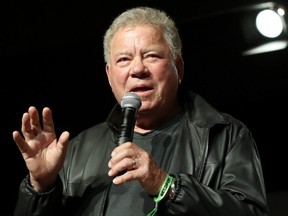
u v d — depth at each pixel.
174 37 3.82
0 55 7.61
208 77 7.26
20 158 8.34
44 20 7.28
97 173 3.77
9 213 8.34
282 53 6.81
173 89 3.75
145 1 6.89
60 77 7.91
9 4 7.24
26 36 7.41
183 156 3.61
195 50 7.22
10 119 8.19
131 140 3.24
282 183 7.11
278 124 7.25
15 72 7.92
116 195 3.58
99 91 7.91
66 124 8.14
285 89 7.00
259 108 7.32
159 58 3.67
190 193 3.11
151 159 3.10
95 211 3.54
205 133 3.64
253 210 3.21
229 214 3.12
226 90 7.22
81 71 7.84
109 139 3.96
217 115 3.72
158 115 3.78
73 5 7.13
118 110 3.94
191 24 7.05
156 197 3.14
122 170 3.02
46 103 8.08
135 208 3.47
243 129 3.72
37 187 3.49
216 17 6.86
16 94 8.09
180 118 3.88
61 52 7.63
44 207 3.46
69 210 3.74
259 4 6.38
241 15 6.72
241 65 7.08
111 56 3.78
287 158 7.17
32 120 3.44
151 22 3.75
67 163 3.96
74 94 8.00
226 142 3.61
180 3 6.82
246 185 3.34
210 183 3.45
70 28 7.23
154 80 3.64
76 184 3.80
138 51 3.64
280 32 6.31
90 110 8.04
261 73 7.01
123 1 6.93
